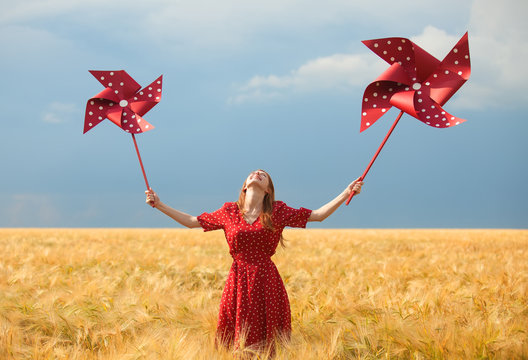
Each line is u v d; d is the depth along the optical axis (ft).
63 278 25.27
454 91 14.15
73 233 91.25
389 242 63.10
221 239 69.51
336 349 12.85
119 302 17.79
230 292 14.43
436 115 14.14
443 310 17.11
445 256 40.63
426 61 14.30
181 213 15.25
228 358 12.71
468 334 13.57
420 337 13.53
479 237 77.97
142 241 64.54
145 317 16.21
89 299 18.57
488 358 12.48
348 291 20.84
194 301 18.47
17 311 16.39
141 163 15.92
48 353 13.05
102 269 29.76
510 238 74.54
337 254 42.14
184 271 29.35
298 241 64.03
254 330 13.97
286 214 14.56
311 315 16.46
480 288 21.75
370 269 31.07
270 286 14.23
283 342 13.43
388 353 12.79
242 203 14.92
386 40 14.56
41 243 57.57
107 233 92.32
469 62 14.08
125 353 12.71
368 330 14.16
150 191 15.23
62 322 15.40
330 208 14.61
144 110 16.44
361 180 14.61
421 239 71.26
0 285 22.29
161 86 16.48
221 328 14.39
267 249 14.46
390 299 18.81
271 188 14.76
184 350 12.23
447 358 12.59
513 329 14.10
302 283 25.08
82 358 12.90
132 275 25.88
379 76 14.57
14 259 35.22
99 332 14.38
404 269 29.50
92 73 16.24
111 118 16.22
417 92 14.49
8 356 12.74
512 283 22.70
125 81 16.40
